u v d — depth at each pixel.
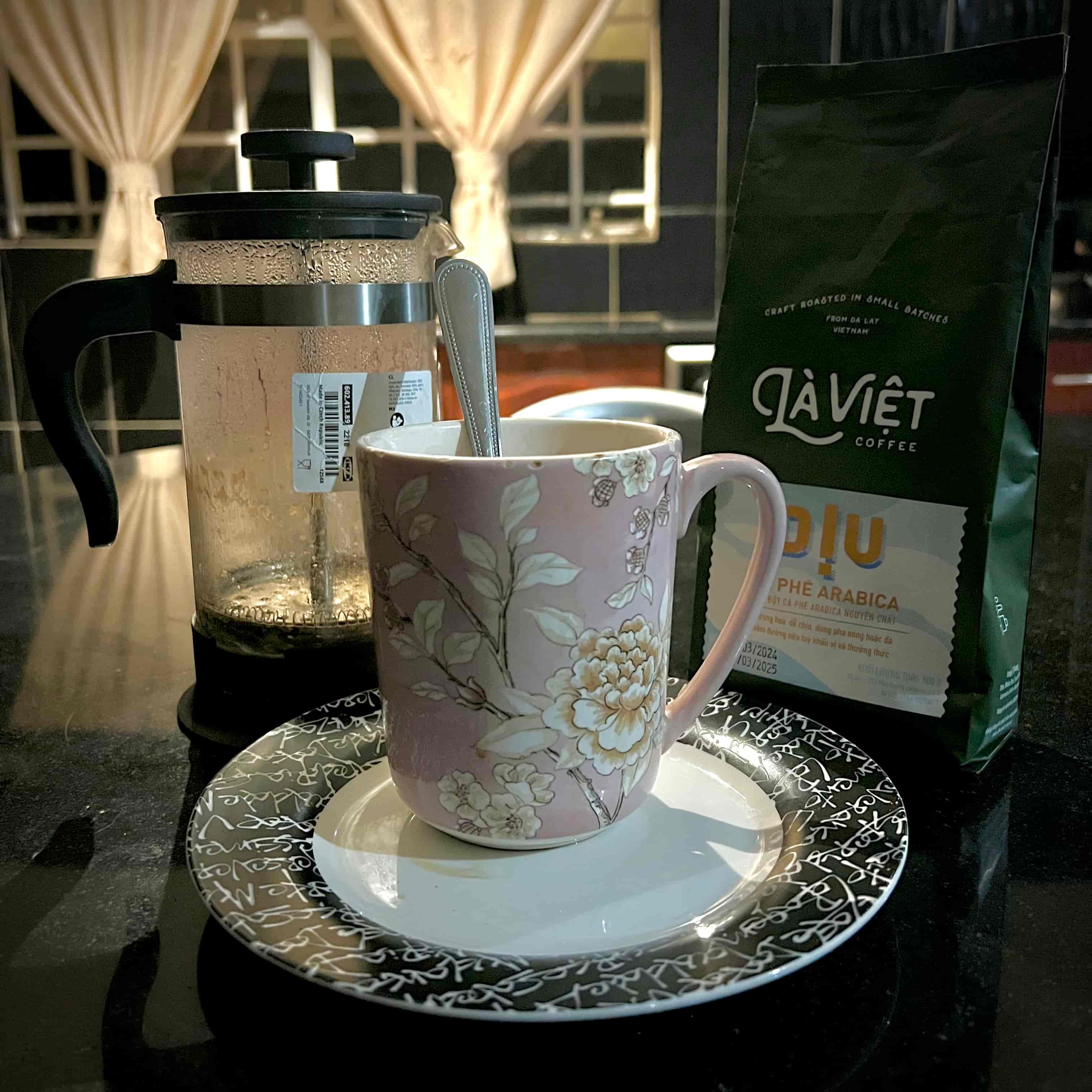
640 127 2.71
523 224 2.79
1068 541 0.78
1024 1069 0.25
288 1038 0.27
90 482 0.46
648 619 0.33
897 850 0.32
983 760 0.42
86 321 0.44
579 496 0.31
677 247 2.79
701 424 1.08
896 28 2.62
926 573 0.41
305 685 0.46
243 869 0.31
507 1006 0.24
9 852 0.36
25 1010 0.28
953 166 0.40
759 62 2.66
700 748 0.41
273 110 2.73
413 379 0.45
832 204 0.43
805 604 0.44
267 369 0.45
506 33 2.51
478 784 0.33
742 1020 0.27
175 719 0.48
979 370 0.40
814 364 0.44
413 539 0.31
